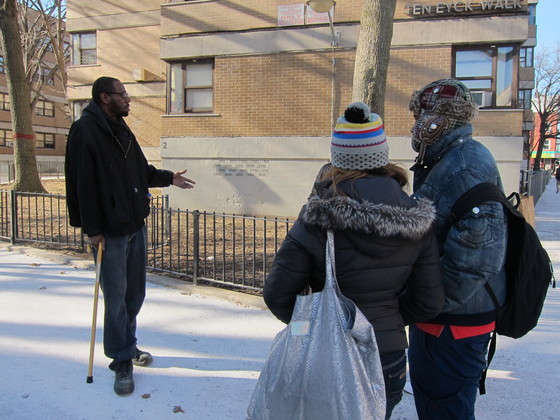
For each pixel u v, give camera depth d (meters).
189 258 6.65
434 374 2.07
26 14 19.73
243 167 11.59
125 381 3.03
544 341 4.00
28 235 7.91
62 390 3.06
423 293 1.81
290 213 11.33
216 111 11.75
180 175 3.64
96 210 2.89
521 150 9.99
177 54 12.01
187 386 3.16
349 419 1.59
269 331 4.15
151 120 18.80
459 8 10.08
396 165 1.90
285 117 11.25
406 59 10.43
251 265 6.23
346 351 1.63
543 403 3.00
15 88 12.97
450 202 1.93
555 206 15.30
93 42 20.17
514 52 10.12
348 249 1.69
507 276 2.05
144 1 19.11
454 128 2.06
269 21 11.23
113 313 3.02
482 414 2.87
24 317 4.34
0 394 2.99
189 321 4.38
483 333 2.02
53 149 40.47
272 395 1.72
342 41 10.77
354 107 1.79
